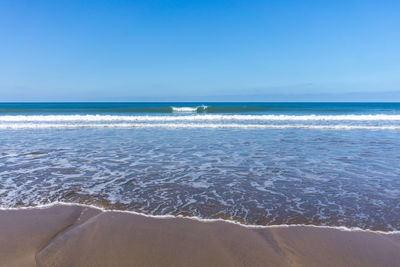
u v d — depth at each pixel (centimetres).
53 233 376
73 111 3484
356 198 526
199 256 326
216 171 729
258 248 345
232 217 434
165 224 407
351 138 1330
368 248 348
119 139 1280
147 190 565
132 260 316
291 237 373
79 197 517
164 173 705
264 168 766
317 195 543
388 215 446
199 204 489
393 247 352
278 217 436
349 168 769
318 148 1076
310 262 318
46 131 1542
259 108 4031
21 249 336
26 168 739
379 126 1834
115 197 520
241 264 312
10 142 1174
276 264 313
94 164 796
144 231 384
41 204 479
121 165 787
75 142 1189
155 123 2014
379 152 999
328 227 404
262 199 518
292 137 1360
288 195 542
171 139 1288
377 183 626
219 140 1266
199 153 973
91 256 323
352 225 411
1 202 486
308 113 3294
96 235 370
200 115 2661
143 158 885
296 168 768
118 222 411
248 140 1266
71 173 693
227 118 2447
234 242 358
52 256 322
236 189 578
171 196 530
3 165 773
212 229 393
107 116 2416
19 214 436
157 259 319
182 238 366
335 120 2295
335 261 321
